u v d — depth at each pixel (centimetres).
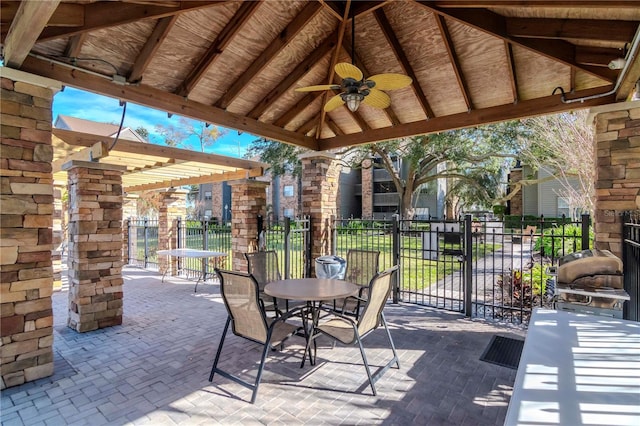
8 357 290
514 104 434
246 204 670
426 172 1360
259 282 446
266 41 374
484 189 1422
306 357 353
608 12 279
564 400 106
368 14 361
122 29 310
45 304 311
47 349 311
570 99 385
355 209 2497
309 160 664
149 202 1783
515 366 330
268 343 283
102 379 305
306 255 662
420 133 515
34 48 295
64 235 1134
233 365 334
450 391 285
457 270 898
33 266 304
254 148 1252
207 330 438
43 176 309
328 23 379
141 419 246
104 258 454
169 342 396
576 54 339
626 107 346
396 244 575
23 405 264
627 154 348
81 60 319
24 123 298
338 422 244
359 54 422
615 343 150
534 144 903
